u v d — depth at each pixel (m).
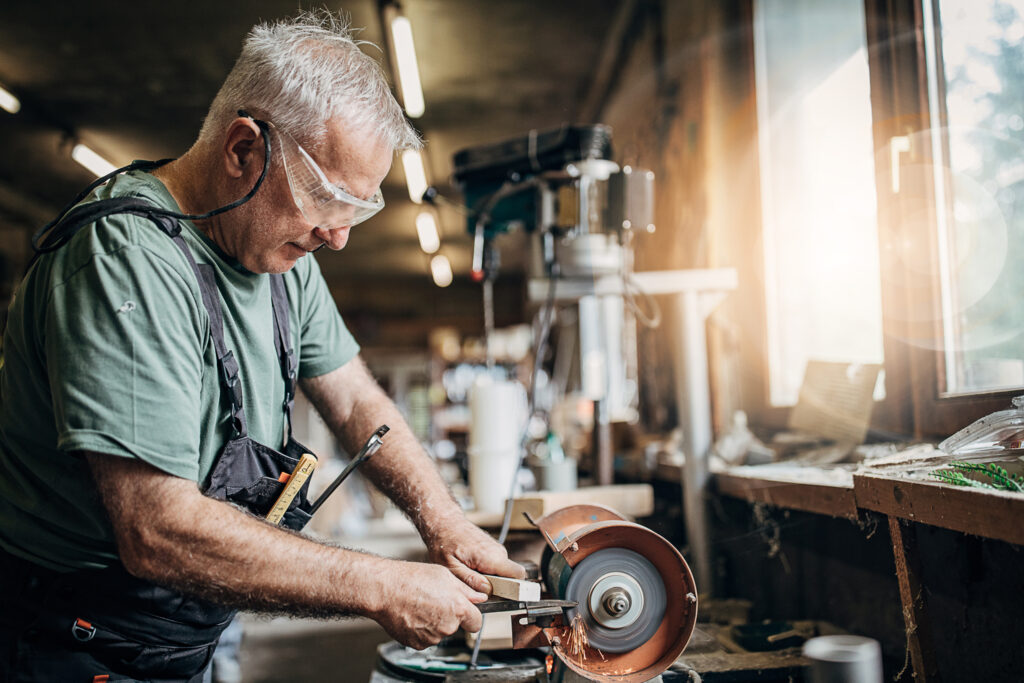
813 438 1.87
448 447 10.66
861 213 1.89
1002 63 1.33
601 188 1.91
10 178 7.36
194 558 0.88
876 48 1.64
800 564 1.75
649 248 3.31
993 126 1.34
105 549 1.02
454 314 13.15
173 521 0.88
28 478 1.03
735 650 1.39
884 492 1.12
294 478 1.13
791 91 2.23
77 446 0.87
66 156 6.80
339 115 0.99
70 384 0.88
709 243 2.62
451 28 4.75
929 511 1.00
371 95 1.03
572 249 1.91
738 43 2.47
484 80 5.65
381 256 11.20
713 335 2.54
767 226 2.29
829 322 2.07
